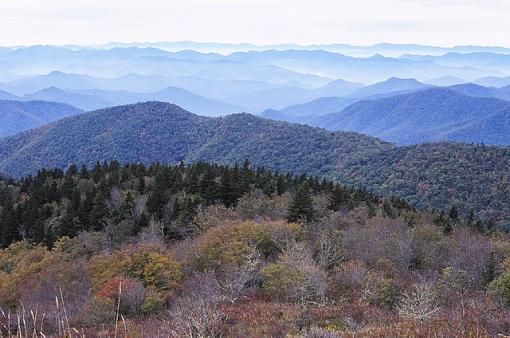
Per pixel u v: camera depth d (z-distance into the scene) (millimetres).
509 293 23281
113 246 44344
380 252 35500
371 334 14930
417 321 16953
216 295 24688
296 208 47750
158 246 35844
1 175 105062
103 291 26094
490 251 35312
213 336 15820
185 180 65250
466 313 18094
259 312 21516
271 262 31672
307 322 19312
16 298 28266
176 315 18406
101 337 17094
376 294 24312
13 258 41438
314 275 25391
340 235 38500
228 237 36094
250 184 65812
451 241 40500
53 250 43031
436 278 30281
